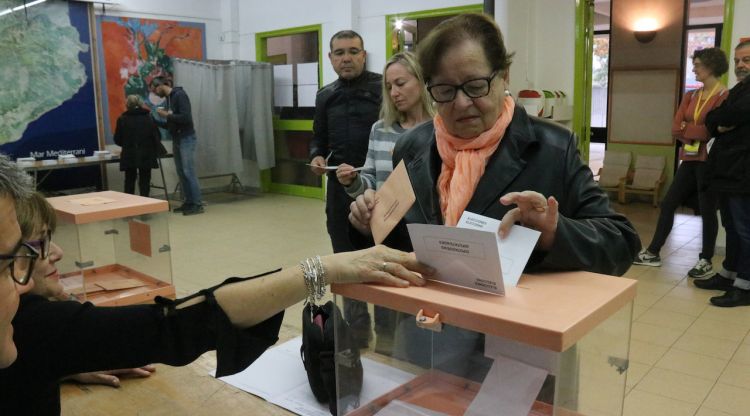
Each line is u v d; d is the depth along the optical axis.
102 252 2.12
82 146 6.93
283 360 1.71
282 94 7.80
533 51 5.56
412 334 0.93
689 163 4.19
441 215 1.17
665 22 6.71
